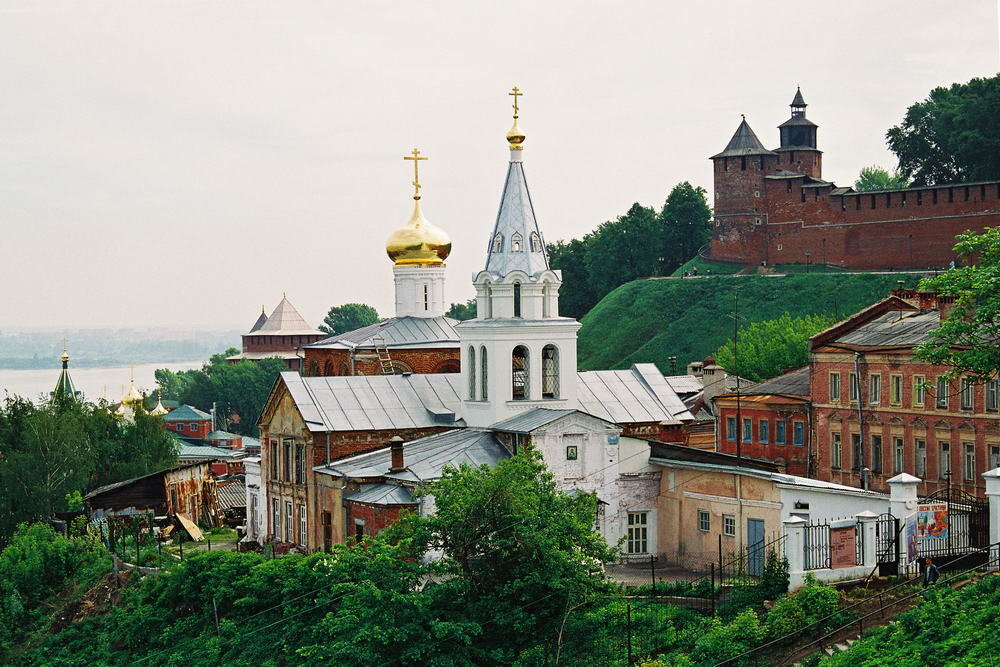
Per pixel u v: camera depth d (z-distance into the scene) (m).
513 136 97.25
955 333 75.12
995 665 53.34
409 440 98.38
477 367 96.25
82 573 100.69
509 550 73.12
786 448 123.00
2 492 126.62
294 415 99.44
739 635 64.38
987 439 100.44
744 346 170.75
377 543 76.31
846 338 115.75
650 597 74.88
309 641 75.38
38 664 90.44
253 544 105.12
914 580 67.12
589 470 89.56
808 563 69.12
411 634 70.38
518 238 96.25
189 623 83.75
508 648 71.38
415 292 125.00
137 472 138.38
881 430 110.62
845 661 58.81
